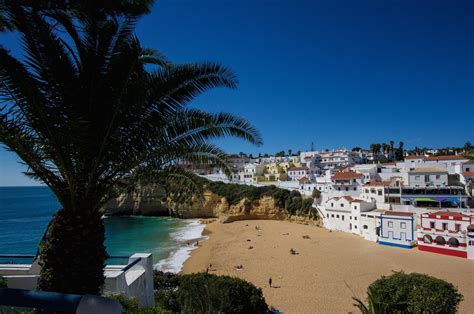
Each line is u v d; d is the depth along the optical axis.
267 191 76.94
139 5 7.41
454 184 59.91
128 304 8.92
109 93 7.24
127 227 69.25
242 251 44.91
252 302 16.31
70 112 6.70
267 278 32.28
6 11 6.44
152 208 85.69
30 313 6.03
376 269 34.00
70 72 7.05
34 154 7.21
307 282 30.59
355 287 28.83
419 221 47.62
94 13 7.24
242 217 75.88
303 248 45.47
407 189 56.06
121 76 7.15
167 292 16.73
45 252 7.48
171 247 49.41
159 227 68.75
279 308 24.42
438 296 14.89
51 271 7.32
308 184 78.81
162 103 7.77
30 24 6.49
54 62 6.67
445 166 63.97
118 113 7.29
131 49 7.14
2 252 49.97
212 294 15.25
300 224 68.06
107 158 7.55
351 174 71.19
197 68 7.85
